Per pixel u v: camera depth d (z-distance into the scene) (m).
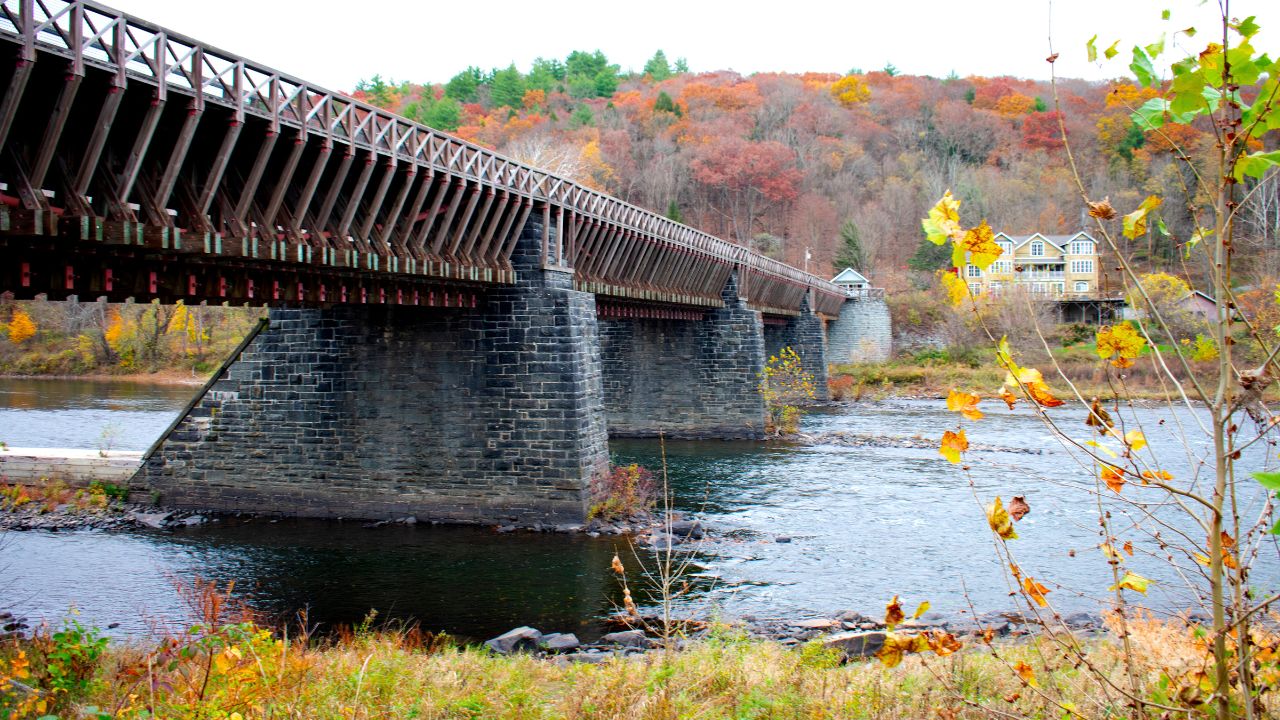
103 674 10.00
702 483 33.41
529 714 9.27
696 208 123.94
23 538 24.45
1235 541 4.09
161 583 20.05
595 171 98.19
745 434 46.97
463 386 26.48
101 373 78.38
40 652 9.80
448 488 26.47
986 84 168.12
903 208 124.00
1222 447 4.04
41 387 68.00
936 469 36.41
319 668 10.84
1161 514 24.94
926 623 16.55
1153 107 3.99
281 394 27.78
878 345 86.25
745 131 139.38
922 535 24.83
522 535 24.92
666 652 9.60
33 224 13.43
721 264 45.88
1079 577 19.86
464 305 26.00
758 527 25.98
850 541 24.22
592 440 26.81
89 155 14.24
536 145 85.50
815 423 54.41
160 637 14.10
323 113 18.73
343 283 21.70
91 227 14.34
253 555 22.80
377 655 11.91
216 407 28.19
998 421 53.62
